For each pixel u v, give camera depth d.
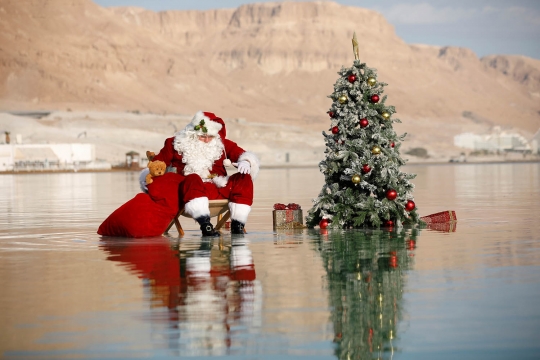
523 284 6.82
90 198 25.23
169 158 12.28
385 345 4.99
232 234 11.87
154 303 6.27
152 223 11.73
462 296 6.32
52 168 70.88
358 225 12.50
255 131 145.00
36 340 5.18
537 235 11.08
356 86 12.38
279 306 6.08
